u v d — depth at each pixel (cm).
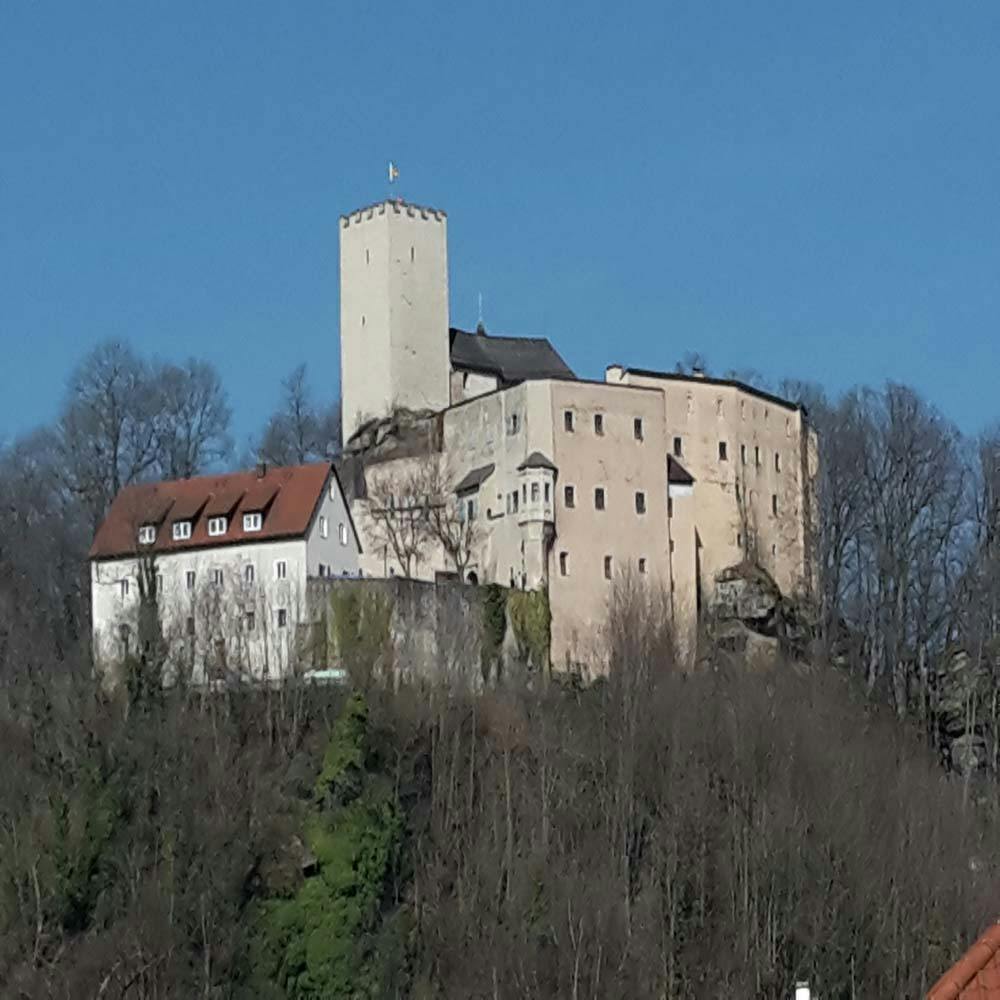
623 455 16388
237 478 15350
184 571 14988
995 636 16162
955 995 2855
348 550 15238
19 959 9750
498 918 10694
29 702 12031
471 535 16425
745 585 16850
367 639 13962
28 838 10450
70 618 15875
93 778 10869
